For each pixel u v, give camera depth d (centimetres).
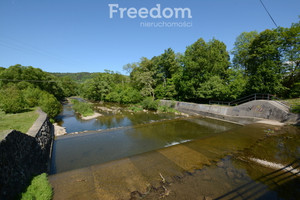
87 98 5162
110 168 516
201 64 2070
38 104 1745
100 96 3891
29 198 327
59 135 1088
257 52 1541
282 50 1480
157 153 639
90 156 764
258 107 1321
